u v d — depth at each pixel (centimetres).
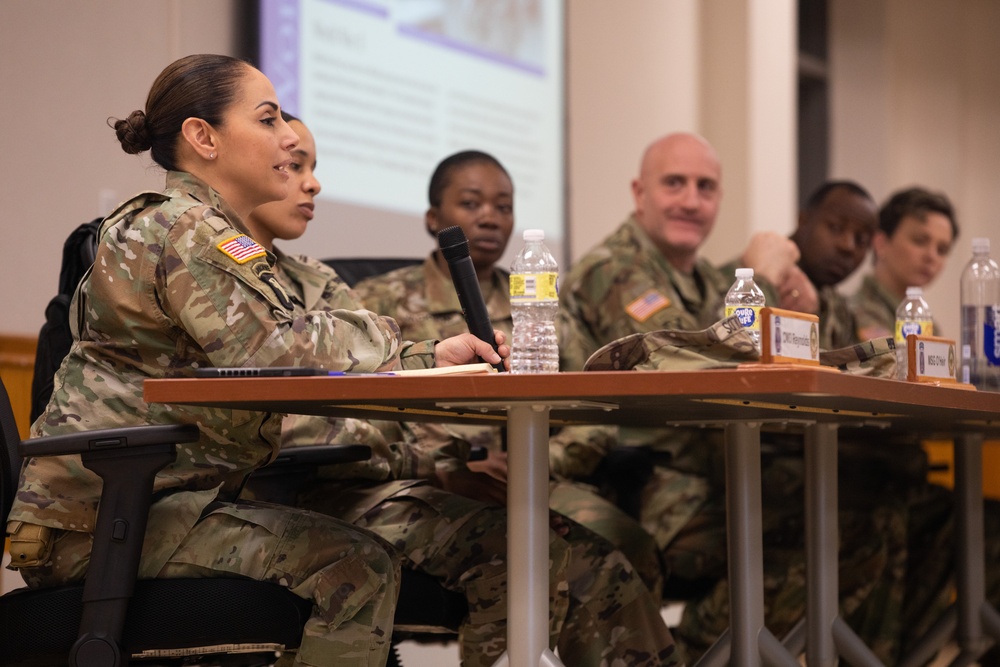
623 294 565
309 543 307
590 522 473
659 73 1029
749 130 1049
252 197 349
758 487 394
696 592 526
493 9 866
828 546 436
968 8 1525
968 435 524
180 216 312
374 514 375
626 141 994
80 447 282
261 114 345
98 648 279
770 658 388
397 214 786
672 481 532
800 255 707
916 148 1456
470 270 341
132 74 670
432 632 374
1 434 302
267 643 304
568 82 925
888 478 605
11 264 615
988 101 1538
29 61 623
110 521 283
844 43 1398
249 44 704
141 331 312
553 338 359
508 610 300
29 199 623
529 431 299
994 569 608
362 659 307
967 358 443
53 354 361
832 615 435
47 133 631
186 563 301
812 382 250
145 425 294
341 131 750
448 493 382
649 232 632
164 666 317
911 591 616
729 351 281
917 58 1459
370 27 771
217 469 318
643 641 384
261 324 299
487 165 552
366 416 349
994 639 521
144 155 679
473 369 285
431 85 817
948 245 816
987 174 1535
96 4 652
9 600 294
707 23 1077
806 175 1373
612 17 982
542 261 370
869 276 823
